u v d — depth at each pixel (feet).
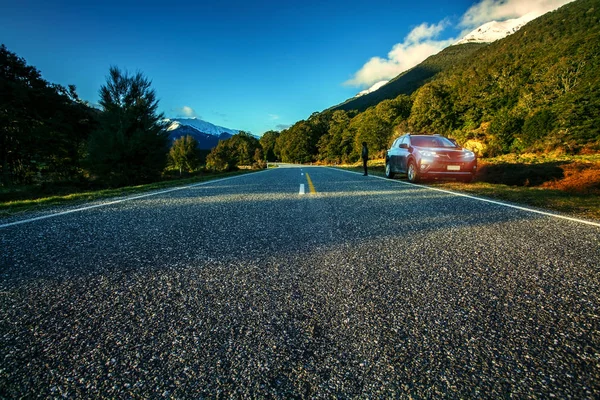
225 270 6.04
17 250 7.43
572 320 4.12
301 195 18.30
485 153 79.41
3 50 65.21
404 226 9.85
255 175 47.42
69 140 68.18
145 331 3.87
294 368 3.17
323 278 5.60
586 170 23.68
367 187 23.09
